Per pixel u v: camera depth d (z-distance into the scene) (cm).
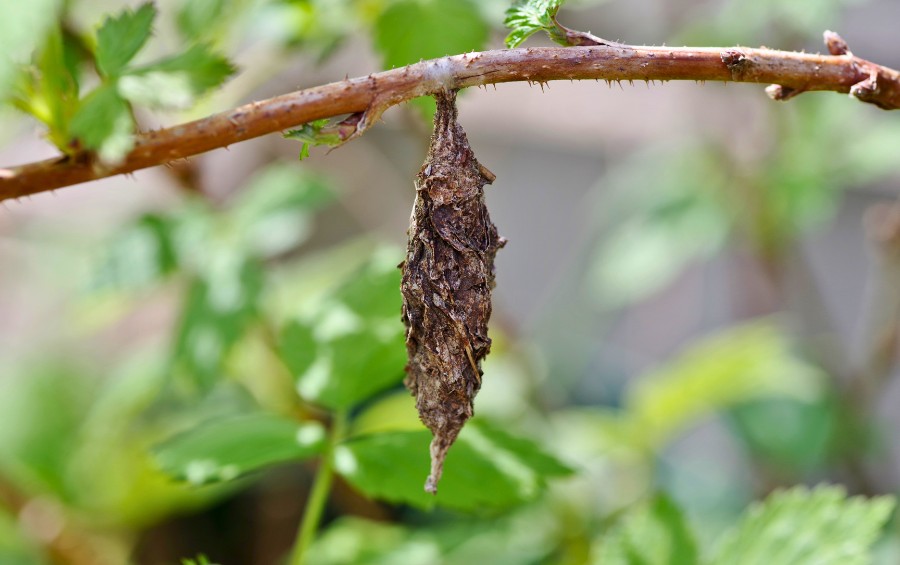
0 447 46
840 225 62
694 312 66
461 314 25
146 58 32
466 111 65
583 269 66
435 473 26
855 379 47
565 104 65
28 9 25
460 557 39
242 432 30
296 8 33
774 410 46
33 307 59
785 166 45
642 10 57
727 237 49
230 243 35
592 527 41
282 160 52
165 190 53
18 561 41
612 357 66
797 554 29
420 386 26
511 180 69
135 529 45
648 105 62
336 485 42
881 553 38
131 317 58
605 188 63
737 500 47
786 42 42
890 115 46
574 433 45
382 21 31
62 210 53
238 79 34
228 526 51
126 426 46
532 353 51
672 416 43
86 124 25
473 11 31
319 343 30
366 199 58
